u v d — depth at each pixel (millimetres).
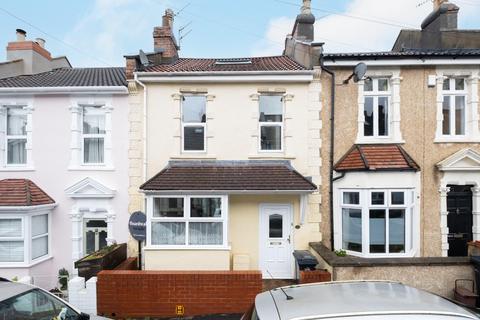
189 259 8945
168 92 10078
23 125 10430
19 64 12094
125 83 10367
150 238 9094
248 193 9250
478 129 9930
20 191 9453
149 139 10039
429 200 9844
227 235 9133
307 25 11594
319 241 9742
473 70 9922
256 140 10047
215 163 9969
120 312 7156
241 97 10086
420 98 10023
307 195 9789
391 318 3115
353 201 9727
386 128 10289
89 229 10258
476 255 7441
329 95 10125
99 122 10461
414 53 9656
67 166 10086
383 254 9336
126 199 10047
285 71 9773
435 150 9930
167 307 7172
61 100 10188
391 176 9344
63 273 9664
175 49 13000
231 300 7188
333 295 3643
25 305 4473
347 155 9922
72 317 4781
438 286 7324
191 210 9250
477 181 9758
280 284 9055
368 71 10078
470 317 3189
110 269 8570
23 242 9219
